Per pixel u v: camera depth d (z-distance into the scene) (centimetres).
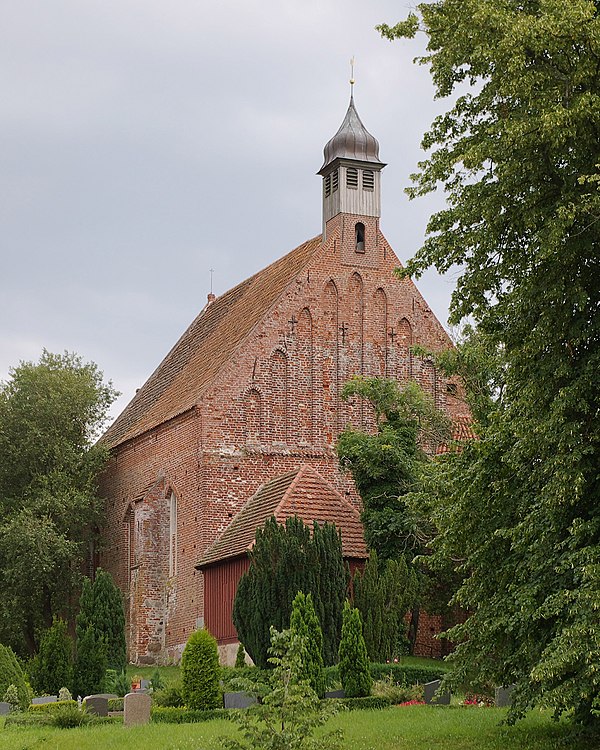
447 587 4581
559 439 2289
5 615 5678
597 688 2161
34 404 6106
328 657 3750
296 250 5906
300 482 4800
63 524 5966
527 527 2366
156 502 5372
